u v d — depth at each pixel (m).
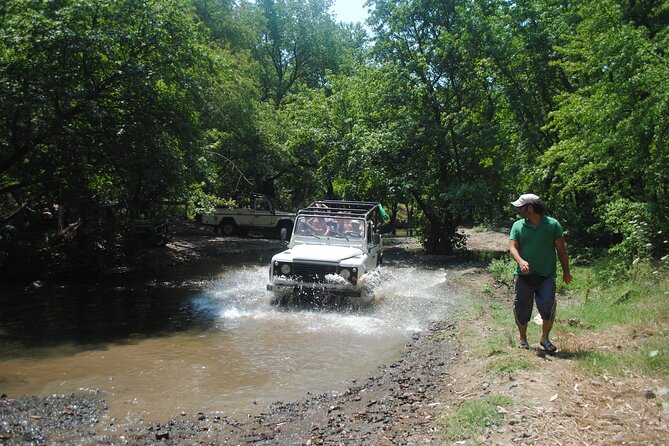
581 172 12.65
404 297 11.45
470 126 19.53
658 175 10.48
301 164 30.06
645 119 10.05
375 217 13.74
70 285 13.30
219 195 26.59
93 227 15.36
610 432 3.97
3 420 5.02
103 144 12.63
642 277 9.34
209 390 5.95
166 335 8.40
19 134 11.91
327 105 23.12
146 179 13.15
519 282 6.21
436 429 4.55
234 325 9.03
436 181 20.34
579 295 10.18
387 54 21.02
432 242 21.12
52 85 11.05
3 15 11.42
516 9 17.75
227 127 25.70
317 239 11.73
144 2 12.86
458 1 19.66
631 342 6.20
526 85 18.09
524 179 18.84
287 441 4.59
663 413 4.21
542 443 3.89
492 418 4.41
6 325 9.13
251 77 30.17
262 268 16.97
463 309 9.98
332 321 9.27
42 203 16.05
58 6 11.91
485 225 34.59
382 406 5.33
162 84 13.62
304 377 6.39
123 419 5.11
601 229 15.05
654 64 10.59
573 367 5.40
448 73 19.78
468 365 6.24
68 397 5.70
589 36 12.54
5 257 13.55
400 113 20.36
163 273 15.56
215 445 4.55
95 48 11.91
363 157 19.88
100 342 8.02
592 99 11.46
